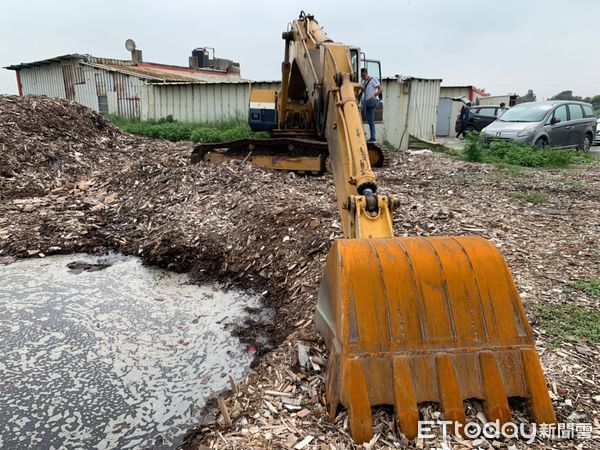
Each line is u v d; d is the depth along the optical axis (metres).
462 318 2.57
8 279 5.25
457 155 12.66
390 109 13.99
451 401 2.45
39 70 22.88
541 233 5.60
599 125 18.25
